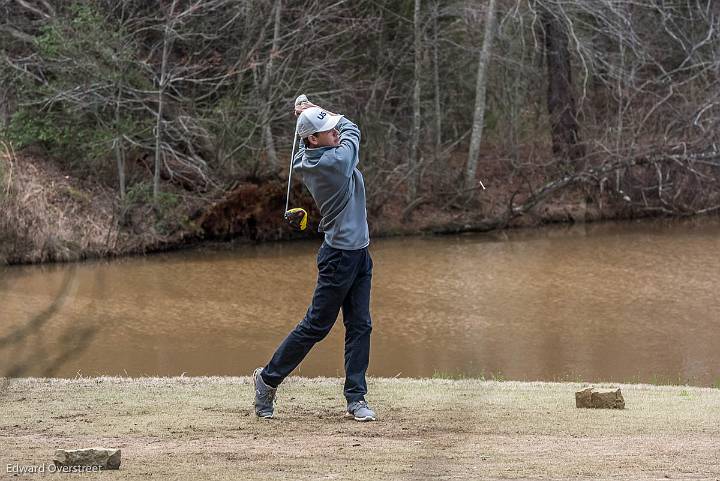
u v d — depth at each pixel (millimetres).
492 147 81875
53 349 21891
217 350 38250
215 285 52188
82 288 49250
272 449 13695
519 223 74375
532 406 18016
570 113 76562
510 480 11805
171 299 48094
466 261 59750
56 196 60438
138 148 66625
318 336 15828
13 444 13977
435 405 17953
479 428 15617
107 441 14289
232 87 67562
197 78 67500
